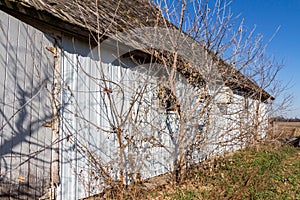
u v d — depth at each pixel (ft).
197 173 23.91
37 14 14.89
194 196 19.34
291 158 39.17
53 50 16.62
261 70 35.94
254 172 23.17
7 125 13.92
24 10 14.40
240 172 24.41
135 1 33.17
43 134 15.76
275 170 28.63
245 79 31.40
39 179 15.46
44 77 15.94
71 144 17.39
